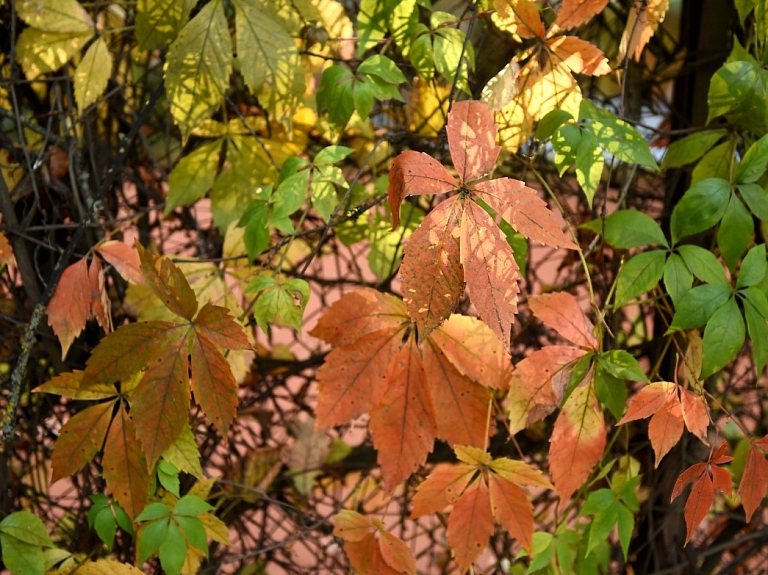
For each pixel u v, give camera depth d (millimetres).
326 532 806
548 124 588
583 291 843
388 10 641
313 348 828
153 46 636
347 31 697
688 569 805
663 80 776
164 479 616
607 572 812
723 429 812
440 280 503
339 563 805
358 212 621
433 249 504
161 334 557
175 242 773
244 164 702
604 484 746
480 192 516
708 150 682
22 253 652
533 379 598
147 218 753
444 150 735
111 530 624
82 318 632
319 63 701
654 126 802
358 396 596
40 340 706
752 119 625
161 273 545
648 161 590
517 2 578
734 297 600
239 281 663
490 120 520
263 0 637
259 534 794
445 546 850
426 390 606
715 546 812
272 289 583
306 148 762
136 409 559
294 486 807
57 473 592
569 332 600
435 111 738
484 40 724
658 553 790
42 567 613
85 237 693
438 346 604
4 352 718
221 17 629
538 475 596
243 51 631
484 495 602
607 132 592
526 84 605
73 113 690
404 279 502
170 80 628
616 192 797
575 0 575
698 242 735
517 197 519
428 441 608
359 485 733
